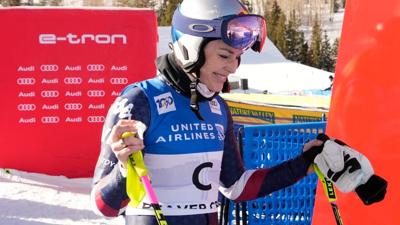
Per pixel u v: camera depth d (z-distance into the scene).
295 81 30.91
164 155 1.79
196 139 1.83
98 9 6.24
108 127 1.77
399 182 2.73
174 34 1.84
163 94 1.82
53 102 6.22
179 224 1.79
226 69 1.81
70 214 4.90
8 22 6.13
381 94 2.78
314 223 3.10
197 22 1.76
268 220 3.81
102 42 6.25
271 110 7.00
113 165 1.73
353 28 2.92
